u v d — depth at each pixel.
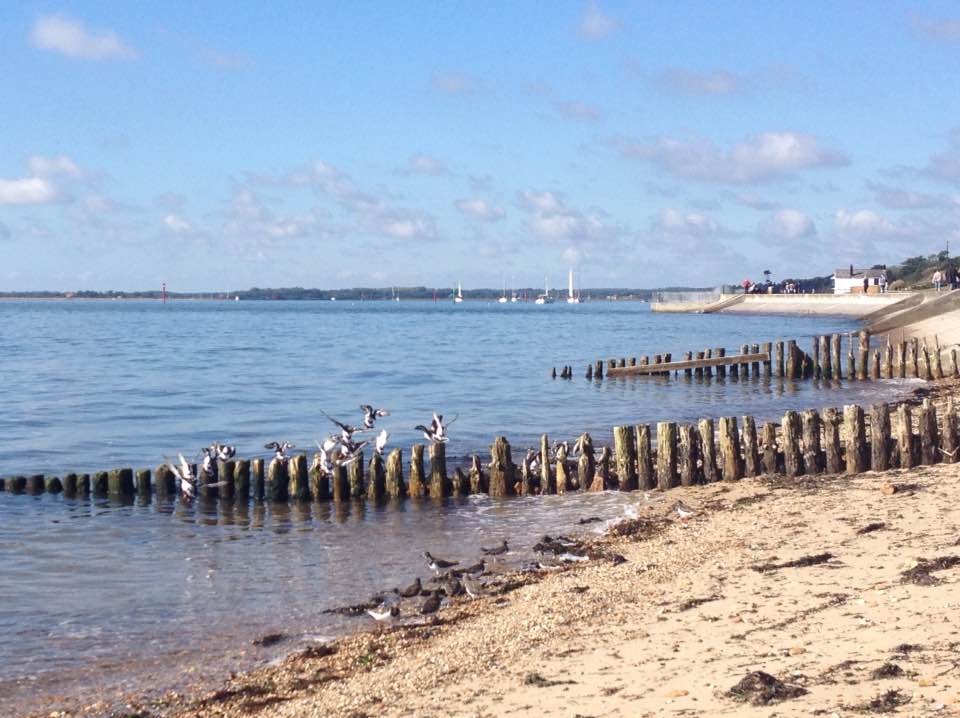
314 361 76.19
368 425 26.12
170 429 40.16
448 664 13.41
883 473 25.14
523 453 32.81
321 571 19.58
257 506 25.55
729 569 17.03
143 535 22.75
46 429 40.09
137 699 13.31
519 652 13.61
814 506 21.75
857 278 174.38
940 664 10.70
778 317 155.75
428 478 26.39
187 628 16.25
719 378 59.16
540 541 21.12
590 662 12.70
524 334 124.44
